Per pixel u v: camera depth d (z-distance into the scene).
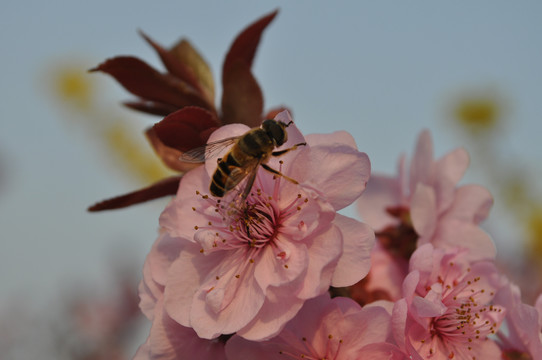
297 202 0.23
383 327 0.22
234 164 0.23
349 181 0.22
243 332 0.22
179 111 0.23
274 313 0.22
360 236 0.22
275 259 0.23
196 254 0.23
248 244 0.23
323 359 0.23
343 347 0.23
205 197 0.23
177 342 0.23
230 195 0.23
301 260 0.22
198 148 0.23
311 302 0.23
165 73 0.24
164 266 0.23
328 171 0.22
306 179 0.23
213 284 0.23
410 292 0.23
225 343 0.23
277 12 0.24
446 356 0.23
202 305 0.23
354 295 0.24
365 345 0.22
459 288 0.24
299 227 0.22
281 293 0.22
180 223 0.23
